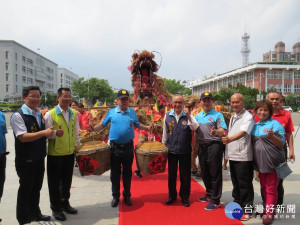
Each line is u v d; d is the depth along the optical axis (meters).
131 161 4.32
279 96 4.18
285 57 106.75
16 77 61.03
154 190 5.00
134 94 7.21
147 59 6.90
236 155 3.79
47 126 3.68
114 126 4.23
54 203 3.71
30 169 3.38
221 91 42.84
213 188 4.07
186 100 6.81
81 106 6.88
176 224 3.55
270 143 3.55
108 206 4.25
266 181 3.69
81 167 3.89
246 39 81.00
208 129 4.09
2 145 3.57
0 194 3.58
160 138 5.78
